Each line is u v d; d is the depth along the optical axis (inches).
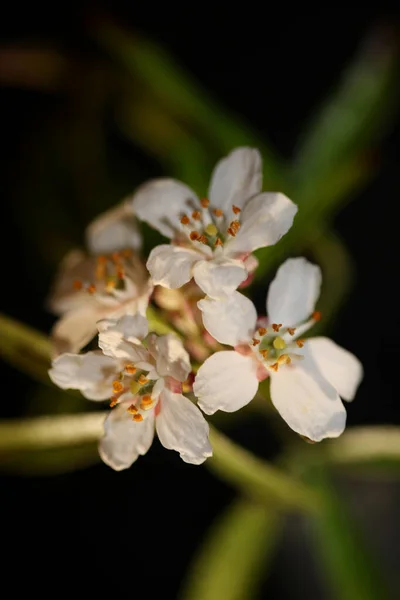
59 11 11.7
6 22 11.9
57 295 9.1
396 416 11.3
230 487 11.3
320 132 10.6
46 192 11.3
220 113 10.6
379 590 9.7
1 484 11.3
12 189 11.3
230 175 8.4
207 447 7.8
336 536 9.8
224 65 12.2
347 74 10.8
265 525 10.1
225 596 9.9
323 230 10.5
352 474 10.6
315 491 9.9
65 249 11.1
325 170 10.4
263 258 9.7
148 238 10.2
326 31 12.1
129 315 7.9
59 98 11.6
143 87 11.0
